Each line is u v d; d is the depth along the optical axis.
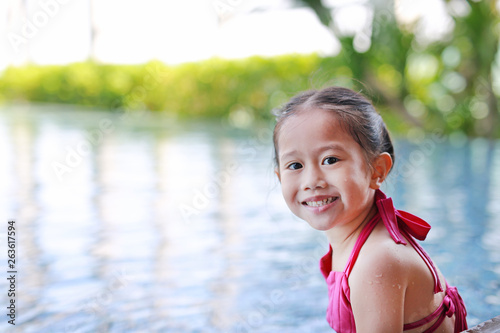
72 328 2.91
